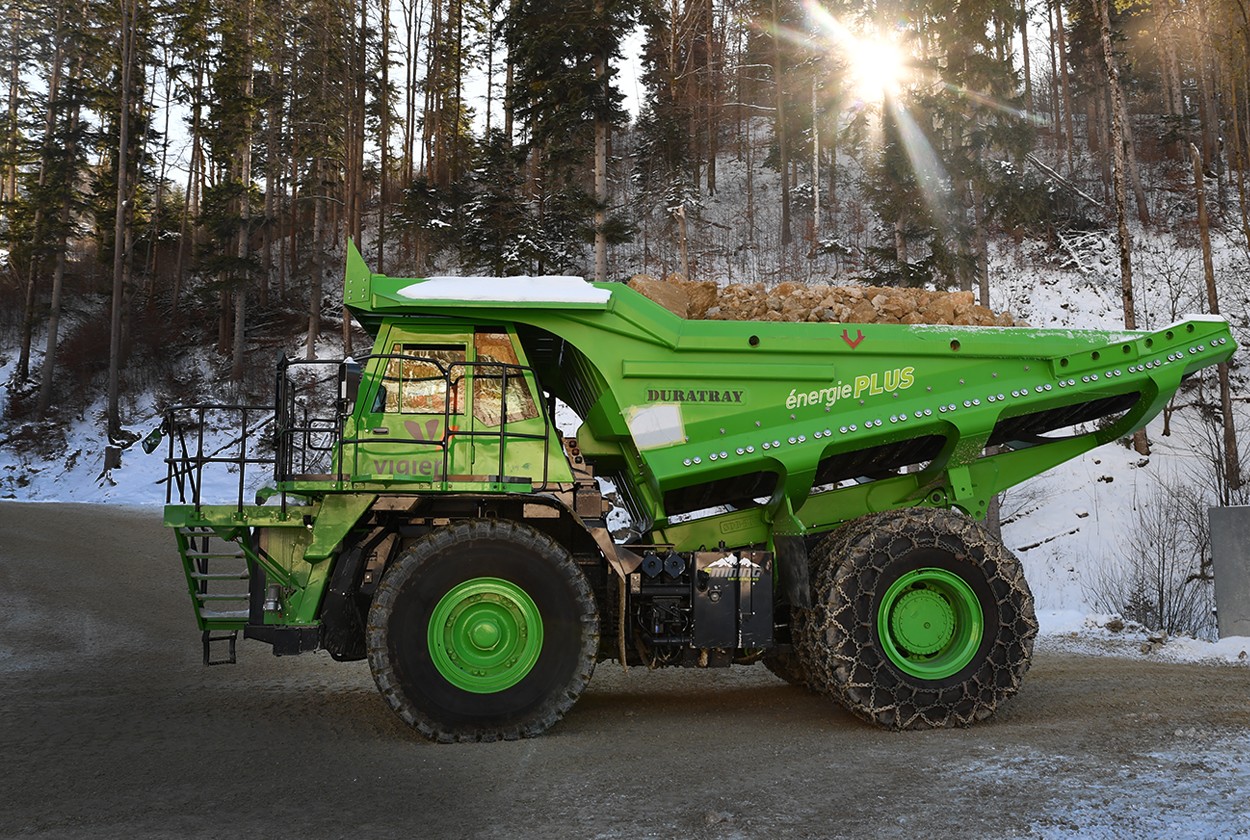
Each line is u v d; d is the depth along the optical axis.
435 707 5.50
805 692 7.39
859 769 4.71
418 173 47.94
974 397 6.65
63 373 37.03
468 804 4.22
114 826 3.96
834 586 5.94
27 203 37.91
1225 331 7.01
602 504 6.05
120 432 31.41
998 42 19.56
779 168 41.34
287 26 36.84
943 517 6.17
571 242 28.75
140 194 44.72
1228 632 9.12
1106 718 5.79
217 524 5.87
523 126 27.45
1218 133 36.09
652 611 6.28
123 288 38.09
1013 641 6.02
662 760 5.00
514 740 5.56
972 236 20.23
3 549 14.86
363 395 5.99
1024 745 5.13
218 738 5.69
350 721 6.20
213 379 34.47
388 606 5.54
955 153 19.67
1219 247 28.42
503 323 6.25
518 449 6.01
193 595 6.18
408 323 6.18
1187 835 3.49
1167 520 16.38
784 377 6.44
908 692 5.84
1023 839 3.52
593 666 5.68
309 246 43.12
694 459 6.27
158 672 8.35
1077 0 37.88
